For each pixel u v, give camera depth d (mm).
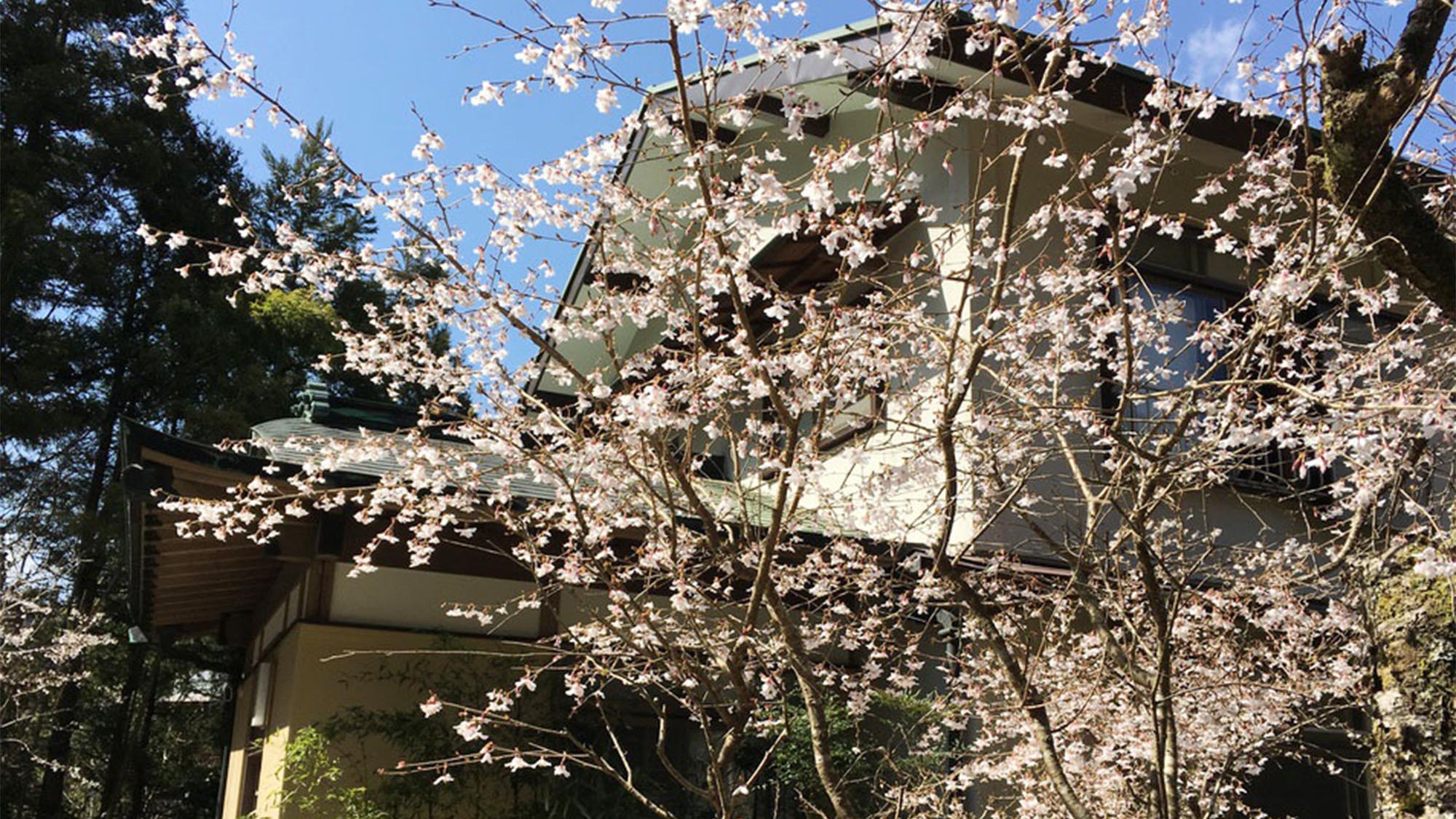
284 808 5105
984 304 6031
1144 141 3734
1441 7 2766
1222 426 3322
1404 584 3287
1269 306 3305
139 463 4281
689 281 3836
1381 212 2900
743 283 3689
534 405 3945
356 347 4004
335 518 4828
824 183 2889
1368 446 2619
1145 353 6371
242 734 8969
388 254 3711
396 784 5090
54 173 16531
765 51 3195
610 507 3830
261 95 3373
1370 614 3391
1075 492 6293
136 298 17641
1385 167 2789
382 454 4609
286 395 16641
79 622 13883
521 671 5609
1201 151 6883
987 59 5297
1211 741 4273
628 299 3748
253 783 7805
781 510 3014
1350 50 2820
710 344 4738
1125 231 4047
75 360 16703
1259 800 6379
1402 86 2705
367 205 3656
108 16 17562
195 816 15391
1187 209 7172
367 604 5699
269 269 3705
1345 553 3736
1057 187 6777
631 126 3537
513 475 4062
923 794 4664
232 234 18531
